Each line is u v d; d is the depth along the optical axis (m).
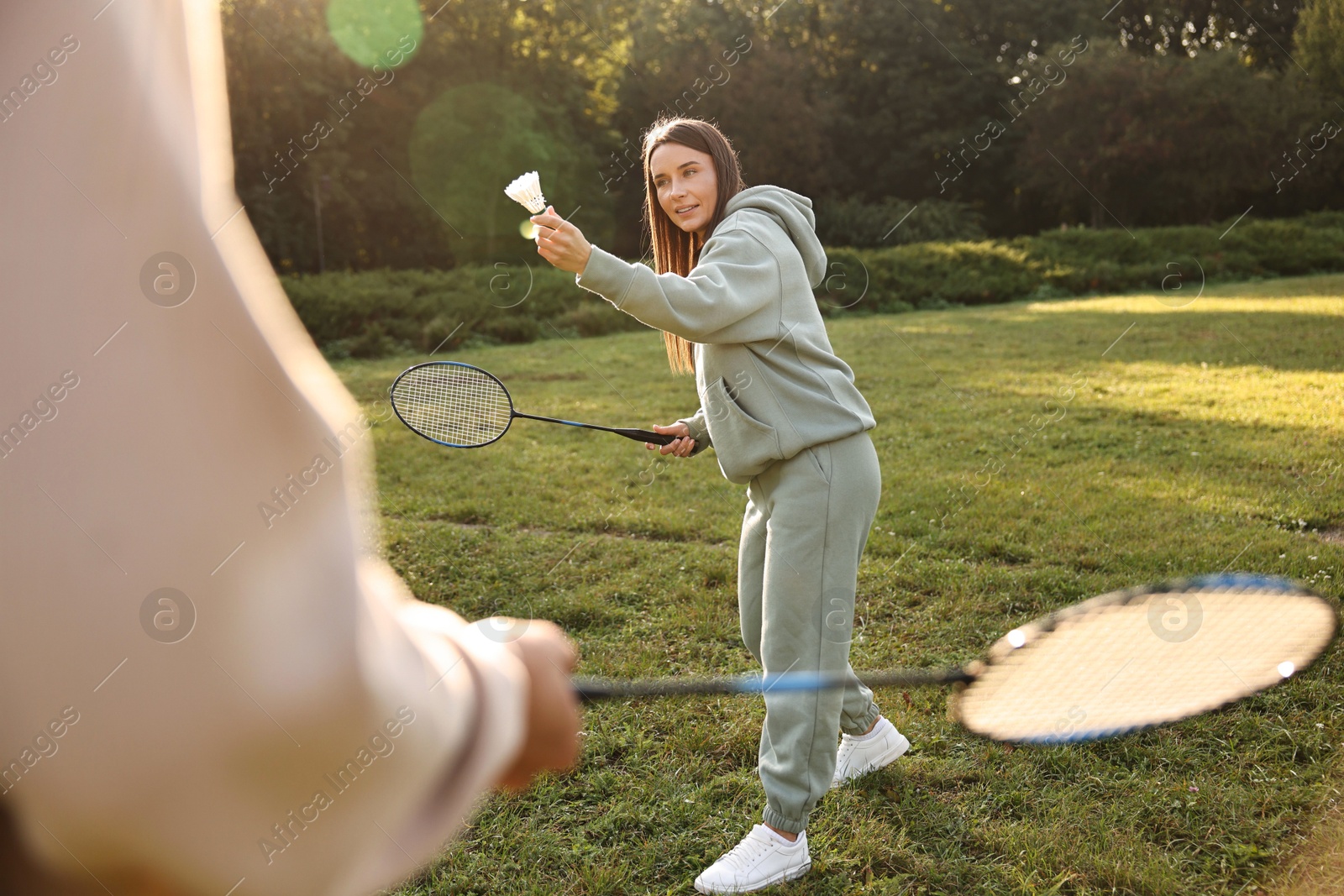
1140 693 1.82
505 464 7.38
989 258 21.64
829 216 32.91
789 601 2.57
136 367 0.21
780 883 2.67
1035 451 7.21
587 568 5.00
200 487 0.22
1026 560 5.03
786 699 2.60
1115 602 1.84
